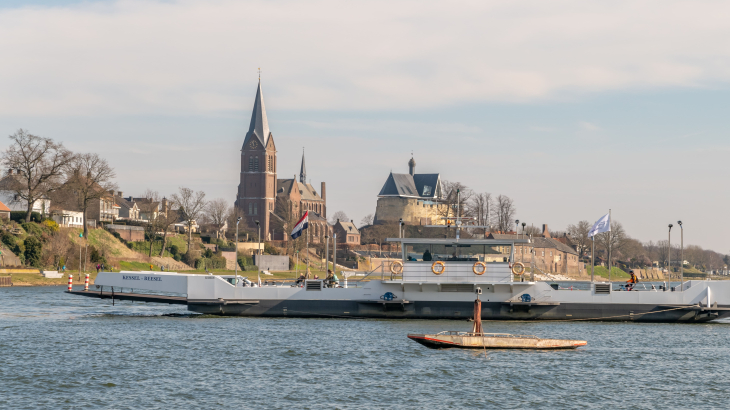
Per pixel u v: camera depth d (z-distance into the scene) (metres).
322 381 46.38
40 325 71.12
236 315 75.25
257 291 74.06
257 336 63.06
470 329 66.44
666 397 43.78
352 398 42.28
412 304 72.19
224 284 74.12
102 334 64.56
